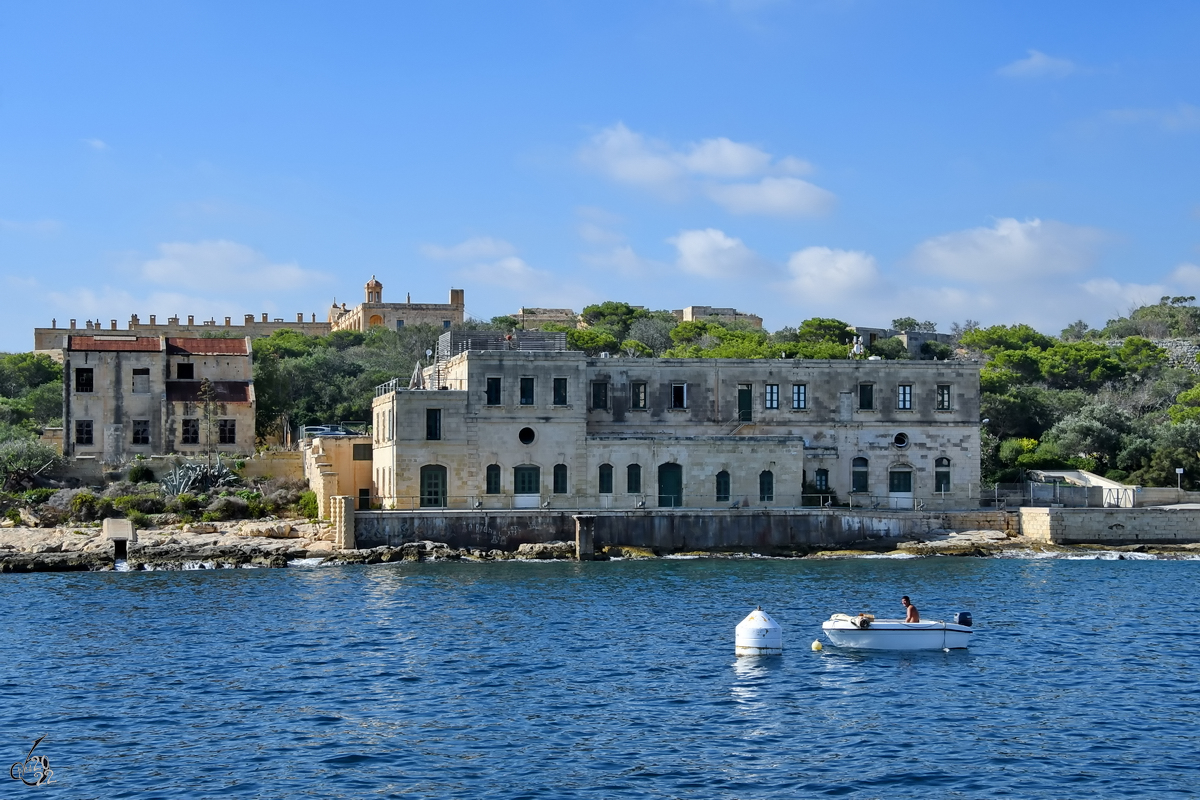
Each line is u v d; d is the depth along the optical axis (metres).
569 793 35.41
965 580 78.00
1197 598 70.12
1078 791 35.66
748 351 151.38
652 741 40.38
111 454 107.94
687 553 92.19
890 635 54.38
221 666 51.19
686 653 53.91
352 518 88.25
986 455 117.88
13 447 101.56
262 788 35.78
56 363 177.75
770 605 66.75
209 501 95.69
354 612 64.38
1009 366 178.25
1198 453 113.06
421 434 96.06
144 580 77.69
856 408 105.50
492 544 90.44
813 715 43.53
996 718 43.12
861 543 94.69
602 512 91.38
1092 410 124.69
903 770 37.41
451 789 35.72
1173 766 37.84
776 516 93.56
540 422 98.12
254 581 77.00
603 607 66.06
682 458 99.38
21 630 59.31
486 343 105.88
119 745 39.84
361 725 42.16
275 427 134.38
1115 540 96.25
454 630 59.16
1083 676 49.59
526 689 47.25
